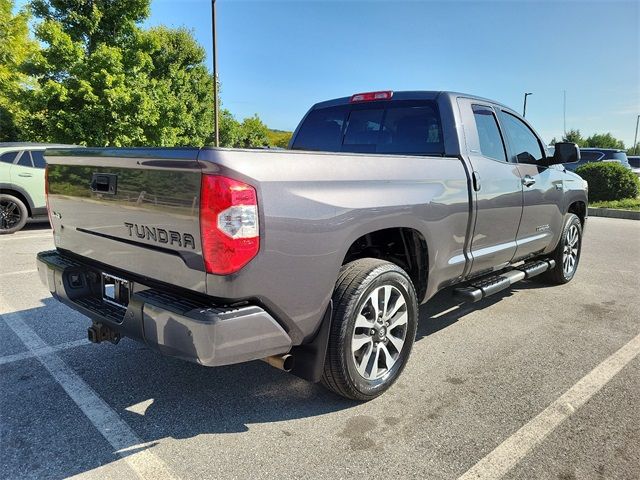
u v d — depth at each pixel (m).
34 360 3.57
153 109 17.41
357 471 2.40
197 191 2.26
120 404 2.99
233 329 2.26
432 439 2.67
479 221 3.84
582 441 2.66
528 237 4.76
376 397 3.09
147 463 2.43
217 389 3.20
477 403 3.05
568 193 5.45
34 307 4.72
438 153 3.89
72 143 16.23
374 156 2.99
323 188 2.60
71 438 2.63
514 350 3.89
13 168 9.09
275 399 3.08
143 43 17.92
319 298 2.63
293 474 2.37
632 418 2.89
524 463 2.47
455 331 4.30
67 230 3.26
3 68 18.48
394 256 3.53
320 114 4.82
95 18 17.11
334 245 2.64
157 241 2.51
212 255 2.24
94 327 2.84
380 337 3.03
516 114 4.80
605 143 67.94
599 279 6.21
